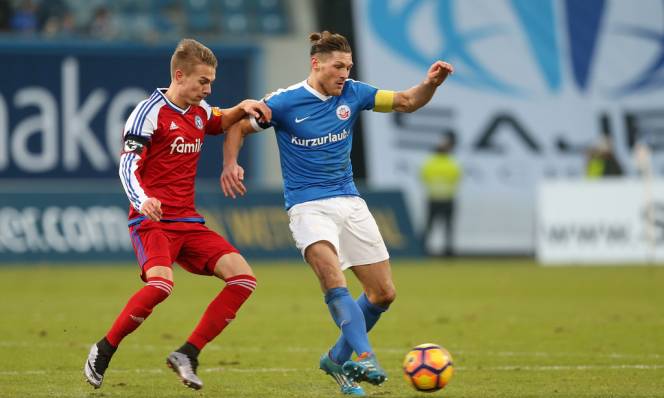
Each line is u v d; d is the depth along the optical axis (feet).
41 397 85.81
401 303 177.68
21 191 257.75
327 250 86.53
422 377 82.79
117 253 260.62
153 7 348.18
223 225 266.36
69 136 297.33
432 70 90.89
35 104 294.87
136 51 303.27
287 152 89.86
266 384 94.48
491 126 314.96
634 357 113.29
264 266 259.19
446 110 313.53
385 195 285.84
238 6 348.79
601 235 269.44
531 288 207.10
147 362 109.60
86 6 342.85
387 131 308.60
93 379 85.61
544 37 324.80
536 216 307.37
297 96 88.89
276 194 273.33
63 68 297.12
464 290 202.80
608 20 328.90
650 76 327.06
